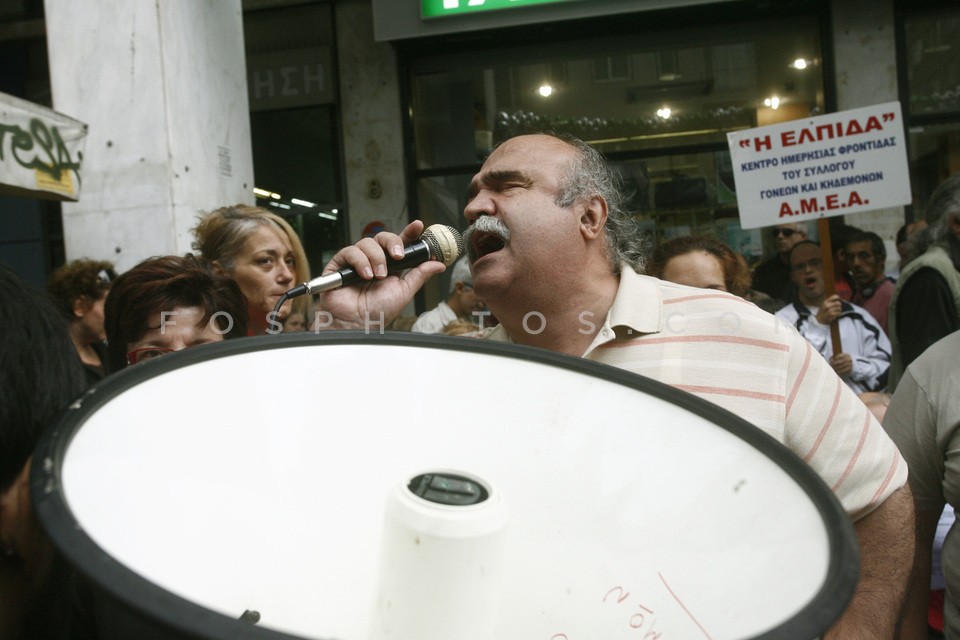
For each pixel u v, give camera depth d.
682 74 5.38
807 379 1.12
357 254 1.16
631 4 4.80
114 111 3.37
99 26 3.37
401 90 5.59
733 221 5.38
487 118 5.56
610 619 0.50
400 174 5.62
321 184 5.74
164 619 0.27
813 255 3.43
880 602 1.05
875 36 5.16
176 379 0.48
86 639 0.62
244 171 3.90
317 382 0.56
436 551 0.40
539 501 0.56
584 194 1.22
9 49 5.64
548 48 5.46
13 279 0.54
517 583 0.54
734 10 5.27
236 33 3.88
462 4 4.89
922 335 2.61
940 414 1.53
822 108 5.32
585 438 0.58
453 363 0.61
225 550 0.45
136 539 0.38
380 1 4.99
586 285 1.24
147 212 3.36
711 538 0.49
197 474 0.46
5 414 0.51
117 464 0.40
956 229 2.47
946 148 5.20
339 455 0.54
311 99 5.69
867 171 3.04
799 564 0.43
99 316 2.63
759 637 0.35
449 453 0.57
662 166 5.44
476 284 1.23
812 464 1.11
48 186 2.63
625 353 1.18
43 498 0.32
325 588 0.48
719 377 1.12
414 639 0.40
